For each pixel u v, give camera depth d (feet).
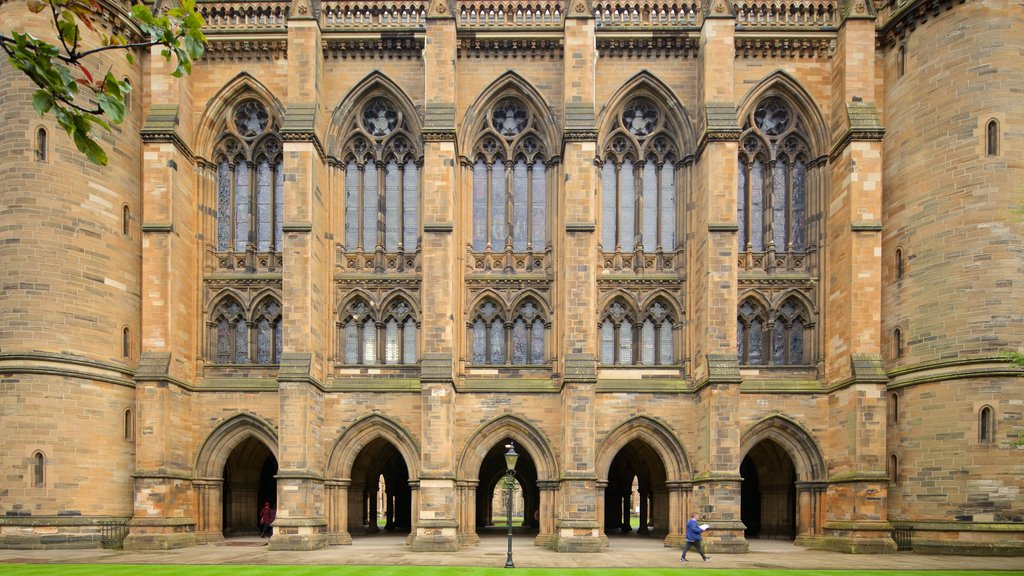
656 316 127.24
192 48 32.04
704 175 119.14
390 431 121.70
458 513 118.73
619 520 176.96
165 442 112.47
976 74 107.86
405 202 130.11
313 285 117.60
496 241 130.00
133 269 118.62
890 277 118.93
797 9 126.21
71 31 29.53
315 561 91.71
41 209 107.24
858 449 109.91
